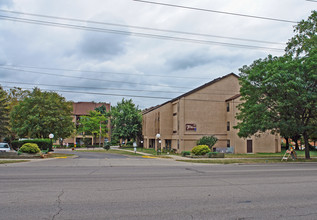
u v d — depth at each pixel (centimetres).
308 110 2300
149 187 895
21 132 2986
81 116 6194
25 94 3872
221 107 3766
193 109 3672
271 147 3659
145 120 5381
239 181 1047
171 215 585
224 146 3722
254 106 2283
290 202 717
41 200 698
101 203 675
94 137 6919
